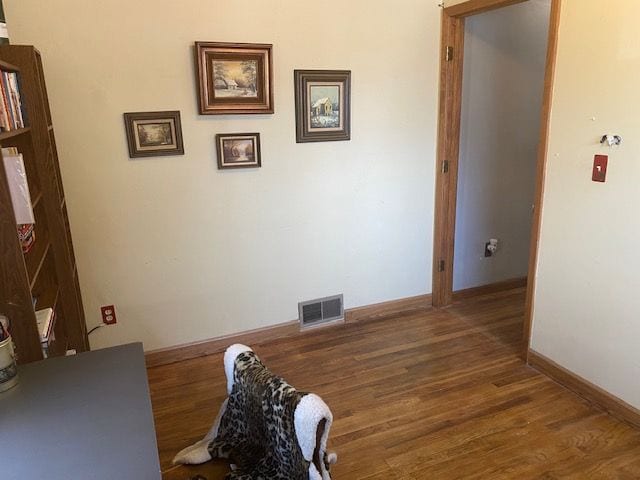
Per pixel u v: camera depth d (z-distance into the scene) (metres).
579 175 2.31
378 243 3.36
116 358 1.46
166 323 2.86
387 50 3.04
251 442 1.84
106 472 0.99
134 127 2.53
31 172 2.09
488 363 2.79
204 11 2.54
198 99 2.62
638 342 2.14
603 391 2.33
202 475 1.91
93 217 2.57
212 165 2.75
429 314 3.50
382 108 3.12
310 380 2.66
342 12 2.86
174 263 2.80
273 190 2.94
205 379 2.71
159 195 2.68
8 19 2.23
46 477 0.98
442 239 3.50
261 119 2.80
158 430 2.27
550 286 2.56
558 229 2.46
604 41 2.11
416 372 2.72
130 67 2.46
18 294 1.49
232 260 2.94
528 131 3.66
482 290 3.83
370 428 2.24
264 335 3.12
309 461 1.44
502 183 3.68
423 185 3.40
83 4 2.32
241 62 2.65
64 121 2.41
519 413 2.32
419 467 1.99
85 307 2.67
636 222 2.07
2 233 1.43
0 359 1.28
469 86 3.34
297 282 3.16
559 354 2.56
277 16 2.71
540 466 1.97
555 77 2.37
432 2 3.08
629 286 2.14
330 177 3.08
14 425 1.15
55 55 2.33
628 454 2.03
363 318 3.44
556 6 2.30
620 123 2.09
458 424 2.25
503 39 3.37
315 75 2.86
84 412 1.20
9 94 1.73
